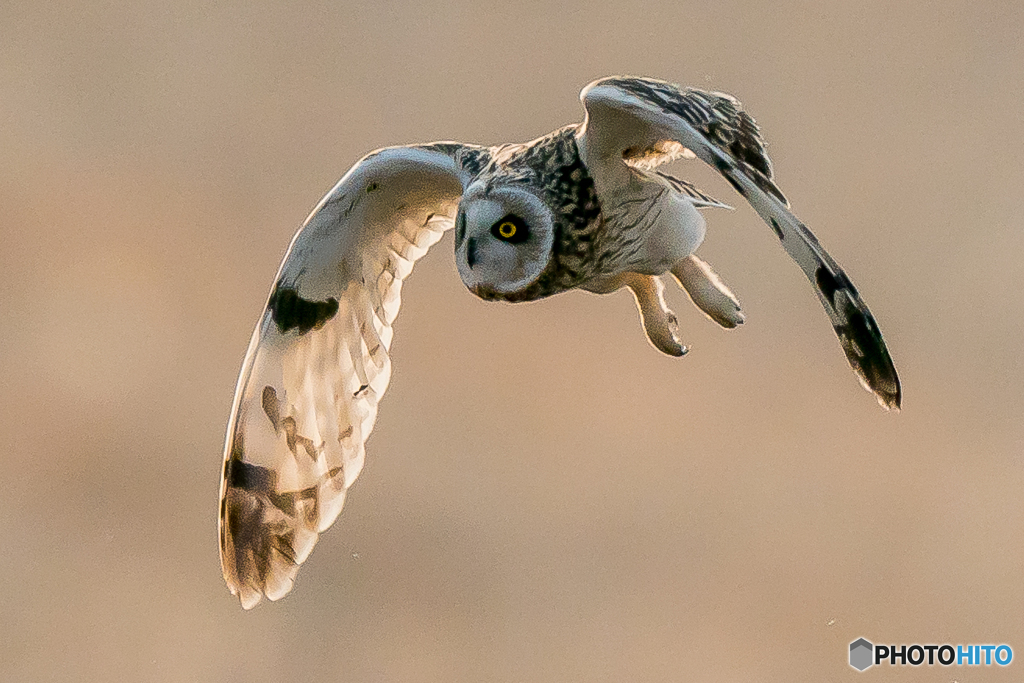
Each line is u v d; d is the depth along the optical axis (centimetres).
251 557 1141
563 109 1914
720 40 1972
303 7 2003
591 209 1129
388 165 1134
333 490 1141
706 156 1116
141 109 1936
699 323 1559
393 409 1484
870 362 1113
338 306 1140
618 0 1958
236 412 1139
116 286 1672
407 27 1981
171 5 2041
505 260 1128
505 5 1975
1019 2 2014
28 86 1966
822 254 1112
